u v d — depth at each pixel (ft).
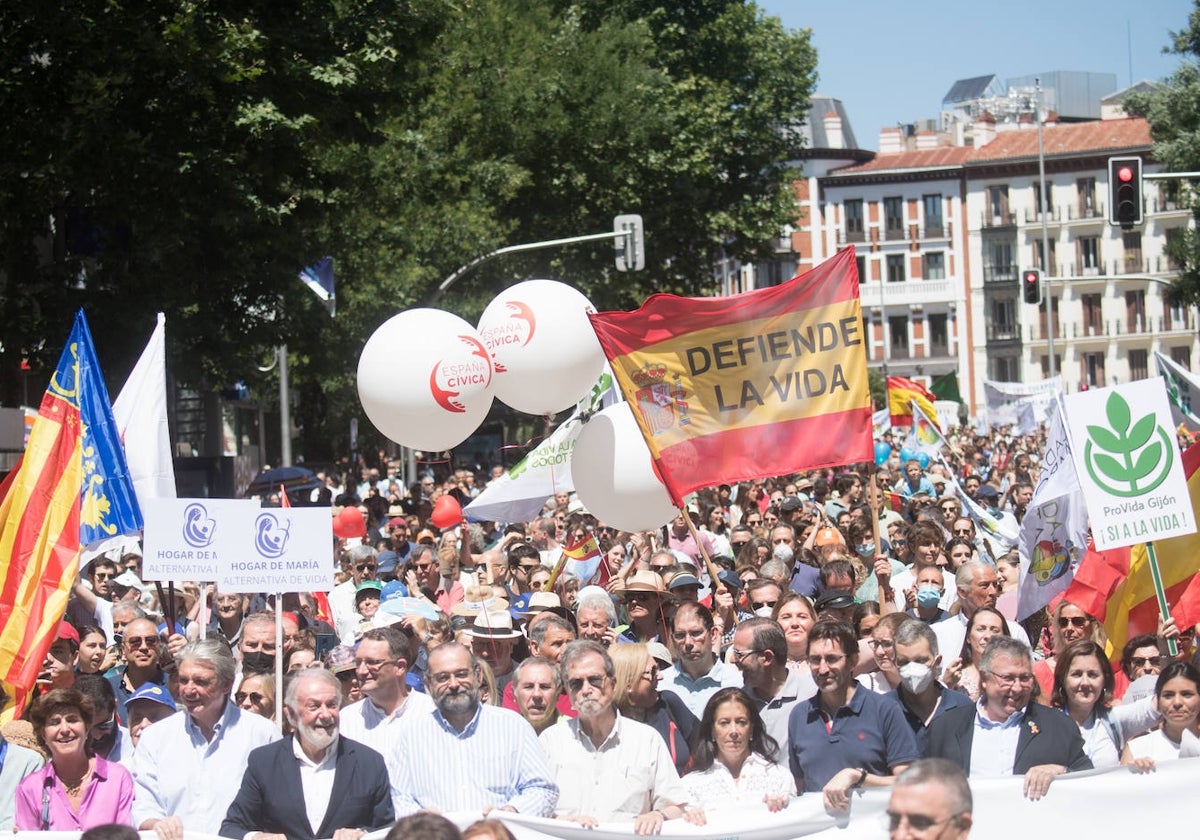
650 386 32.14
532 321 34.47
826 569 35.99
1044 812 21.24
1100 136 301.02
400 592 40.42
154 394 34.19
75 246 72.28
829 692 23.07
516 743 22.47
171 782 23.39
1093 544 30.09
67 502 29.66
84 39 60.95
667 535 46.26
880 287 316.81
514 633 30.37
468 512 48.78
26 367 68.64
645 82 139.54
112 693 25.11
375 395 34.45
